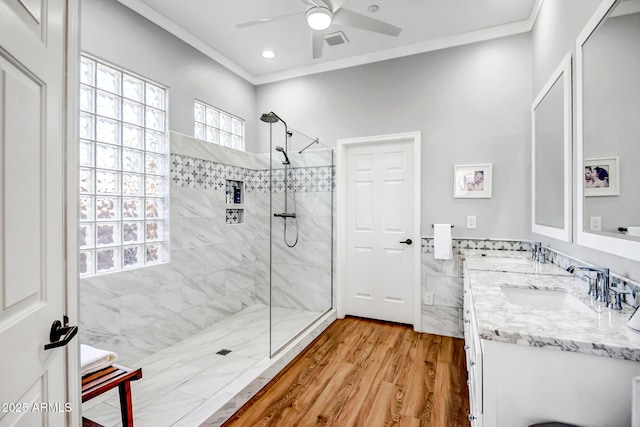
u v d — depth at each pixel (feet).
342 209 11.37
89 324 6.89
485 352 3.45
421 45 10.04
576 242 5.51
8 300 2.14
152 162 8.63
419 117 10.19
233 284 11.38
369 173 11.16
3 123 2.10
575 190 5.59
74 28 3.06
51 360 2.70
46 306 2.63
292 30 9.39
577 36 5.48
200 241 9.94
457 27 9.20
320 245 11.39
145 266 8.18
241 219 11.96
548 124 7.04
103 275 7.17
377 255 11.07
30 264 2.41
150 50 8.39
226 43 10.14
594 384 3.13
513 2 8.09
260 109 12.68
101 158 7.40
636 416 2.51
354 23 7.19
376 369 7.72
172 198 8.95
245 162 12.04
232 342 8.96
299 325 9.93
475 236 9.52
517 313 3.91
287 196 11.22
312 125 11.77
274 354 8.08
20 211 2.30
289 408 6.28
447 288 9.81
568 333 3.28
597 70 4.56
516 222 9.07
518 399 3.35
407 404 6.32
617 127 3.99
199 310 9.84
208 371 7.29
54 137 2.76
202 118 10.48
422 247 10.11
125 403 4.78
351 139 11.14
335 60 11.23
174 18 8.80
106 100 7.52
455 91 9.76
